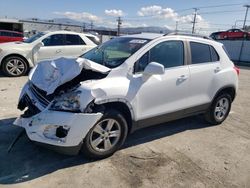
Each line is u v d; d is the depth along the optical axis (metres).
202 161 4.04
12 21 29.00
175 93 4.44
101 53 4.46
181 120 5.70
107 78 3.68
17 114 5.40
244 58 28.00
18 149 3.96
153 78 4.10
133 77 3.90
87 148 3.61
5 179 3.27
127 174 3.54
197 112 5.01
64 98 3.38
